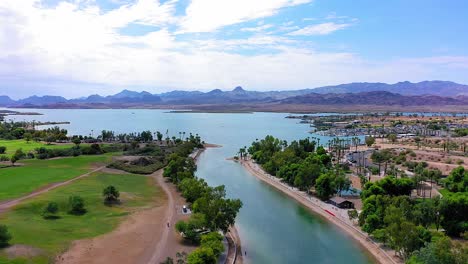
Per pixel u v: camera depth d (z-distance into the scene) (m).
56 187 181.12
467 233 124.12
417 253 99.12
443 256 92.62
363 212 144.12
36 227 126.81
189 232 127.56
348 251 126.88
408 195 171.88
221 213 129.12
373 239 133.50
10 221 128.62
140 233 134.25
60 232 126.69
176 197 188.00
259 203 185.50
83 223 139.25
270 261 118.50
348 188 191.12
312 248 129.38
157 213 159.00
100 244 121.56
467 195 141.75
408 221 120.88
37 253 107.38
